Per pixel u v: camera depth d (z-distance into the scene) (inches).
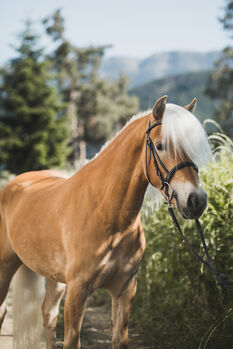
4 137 1031.6
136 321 173.5
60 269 107.8
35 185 134.4
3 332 169.9
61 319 182.5
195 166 86.1
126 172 97.0
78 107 1565.0
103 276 98.2
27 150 1030.4
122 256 99.8
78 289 97.2
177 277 164.4
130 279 103.6
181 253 154.9
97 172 102.9
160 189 91.4
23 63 1083.3
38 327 131.6
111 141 108.1
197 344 133.6
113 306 105.7
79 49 1552.7
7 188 143.2
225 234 135.0
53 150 1056.8
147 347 150.2
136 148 97.2
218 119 1073.5
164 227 166.4
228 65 1141.1
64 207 106.4
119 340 103.3
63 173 155.9
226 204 137.9
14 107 1062.4
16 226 123.5
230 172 140.6
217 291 144.9
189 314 151.2
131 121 107.2
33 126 1056.8
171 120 86.2
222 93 1143.0
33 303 131.6
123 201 96.7
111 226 96.5
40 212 115.8
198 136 85.9
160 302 170.9
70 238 100.1
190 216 83.4
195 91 3326.8
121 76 1831.9
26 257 119.3
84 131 1604.3
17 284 132.6
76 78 1536.7
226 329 130.6
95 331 175.6
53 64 1517.0
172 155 85.7
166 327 154.3
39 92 1072.8
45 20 1518.2
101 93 1663.4
